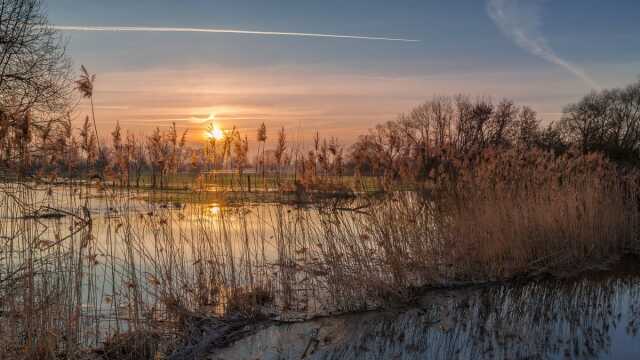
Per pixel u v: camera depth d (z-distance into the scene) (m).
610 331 8.68
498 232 12.59
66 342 6.80
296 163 10.49
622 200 16.53
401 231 11.48
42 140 7.85
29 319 6.61
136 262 11.33
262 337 8.07
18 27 18.69
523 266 12.60
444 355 7.52
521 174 14.97
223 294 9.40
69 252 7.53
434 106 40.75
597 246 14.39
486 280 12.02
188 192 9.52
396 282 10.56
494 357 7.43
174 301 8.41
